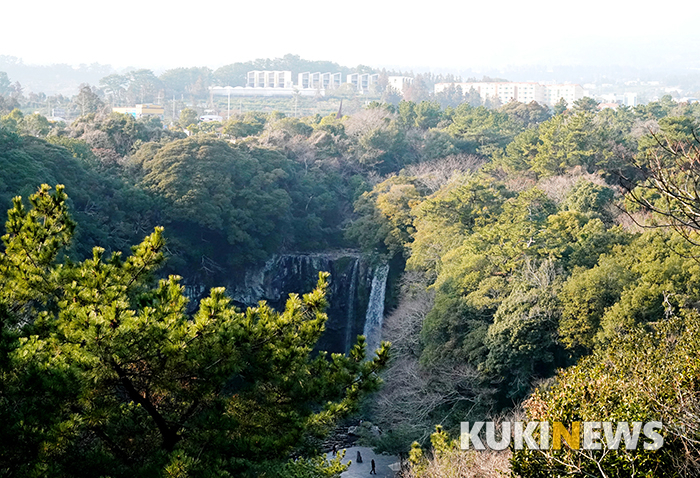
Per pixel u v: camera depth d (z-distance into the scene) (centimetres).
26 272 1506
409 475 3212
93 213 6556
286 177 8288
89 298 1491
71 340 1393
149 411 1573
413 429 4319
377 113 11681
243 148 8450
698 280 3716
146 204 7088
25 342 1438
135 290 1644
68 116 19938
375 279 7281
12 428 1355
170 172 7356
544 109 14312
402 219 7262
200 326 1510
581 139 7750
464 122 11138
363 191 8900
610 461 1539
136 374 1509
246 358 1590
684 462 1565
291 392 1659
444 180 8269
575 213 5297
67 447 1431
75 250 5616
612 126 10050
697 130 7138
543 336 4100
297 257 7900
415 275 6309
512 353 4041
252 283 7694
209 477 1456
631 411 1620
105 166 7994
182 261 6881
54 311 1622
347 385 1727
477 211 6300
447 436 2900
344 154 10019
